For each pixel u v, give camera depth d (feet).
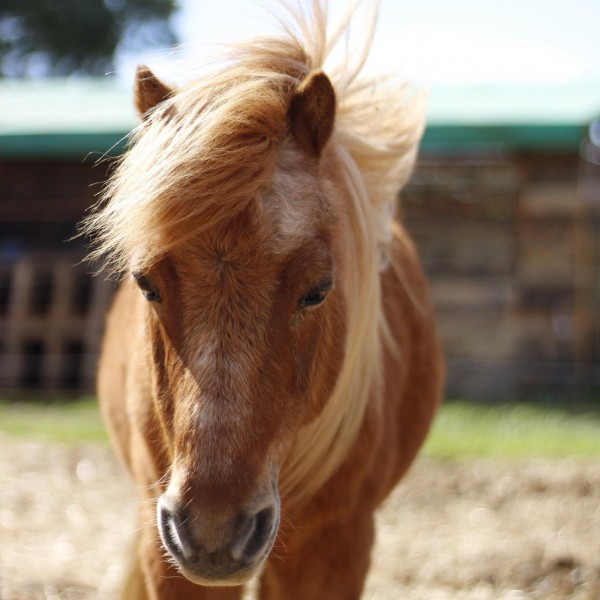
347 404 10.98
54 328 44.60
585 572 19.13
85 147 44.73
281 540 10.93
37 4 107.55
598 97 46.57
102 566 20.06
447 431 34.35
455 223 45.85
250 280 8.70
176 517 8.29
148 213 8.51
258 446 8.53
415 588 18.85
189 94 9.42
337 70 11.93
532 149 44.14
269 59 10.62
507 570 19.58
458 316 45.29
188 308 8.70
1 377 44.52
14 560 20.17
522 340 44.86
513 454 30.91
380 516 24.63
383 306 13.38
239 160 8.71
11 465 29.43
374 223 11.85
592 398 42.98
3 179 48.67
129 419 12.12
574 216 44.50
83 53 110.93
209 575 8.17
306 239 9.02
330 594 11.57
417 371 14.55
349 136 11.84
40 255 45.62
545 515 24.54
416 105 13.11
